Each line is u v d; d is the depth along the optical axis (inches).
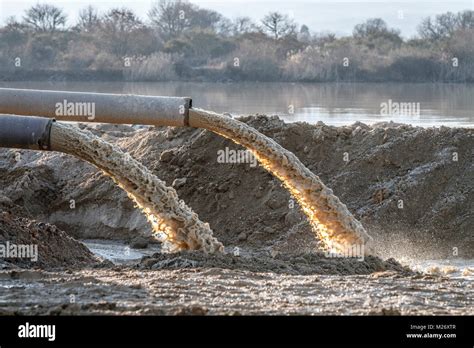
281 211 1301.7
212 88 3976.4
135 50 4746.6
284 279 801.6
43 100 1061.8
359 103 3014.3
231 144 1401.3
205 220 1333.7
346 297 728.3
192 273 813.9
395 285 782.5
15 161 1536.7
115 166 936.9
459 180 1294.3
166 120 1049.5
